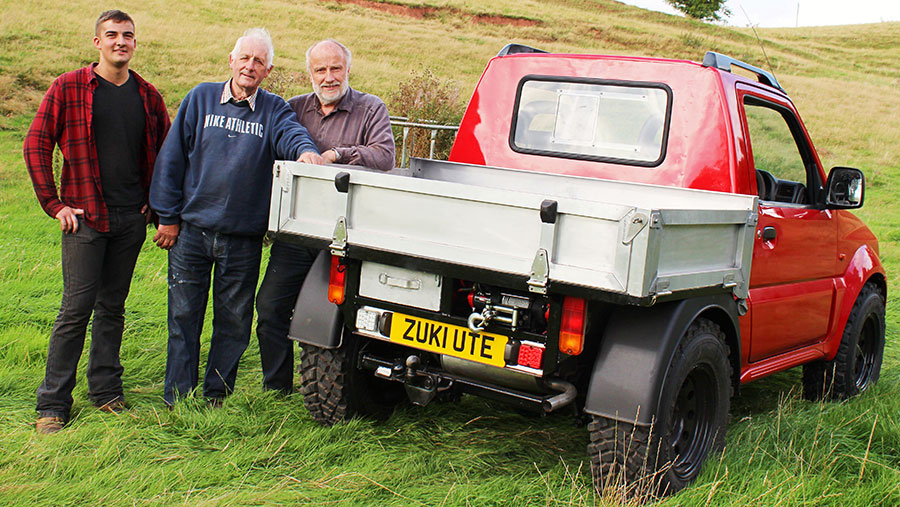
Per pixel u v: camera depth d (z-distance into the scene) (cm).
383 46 3011
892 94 3238
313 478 322
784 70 3697
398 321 332
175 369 404
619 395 297
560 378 320
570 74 415
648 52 3831
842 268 481
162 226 397
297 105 438
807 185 464
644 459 300
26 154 368
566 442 385
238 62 391
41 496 288
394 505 301
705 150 377
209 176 394
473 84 2547
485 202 292
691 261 296
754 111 405
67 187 373
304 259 414
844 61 4178
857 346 496
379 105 432
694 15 5156
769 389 510
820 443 375
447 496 305
